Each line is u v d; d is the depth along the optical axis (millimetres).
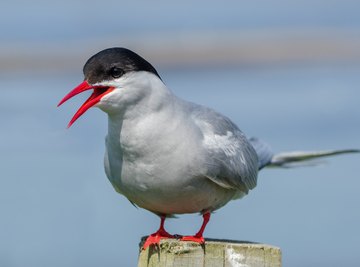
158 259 6324
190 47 33062
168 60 31641
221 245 6145
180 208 7254
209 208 7422
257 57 30875
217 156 7145
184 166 6926
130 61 6820
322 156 9016
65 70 29203
